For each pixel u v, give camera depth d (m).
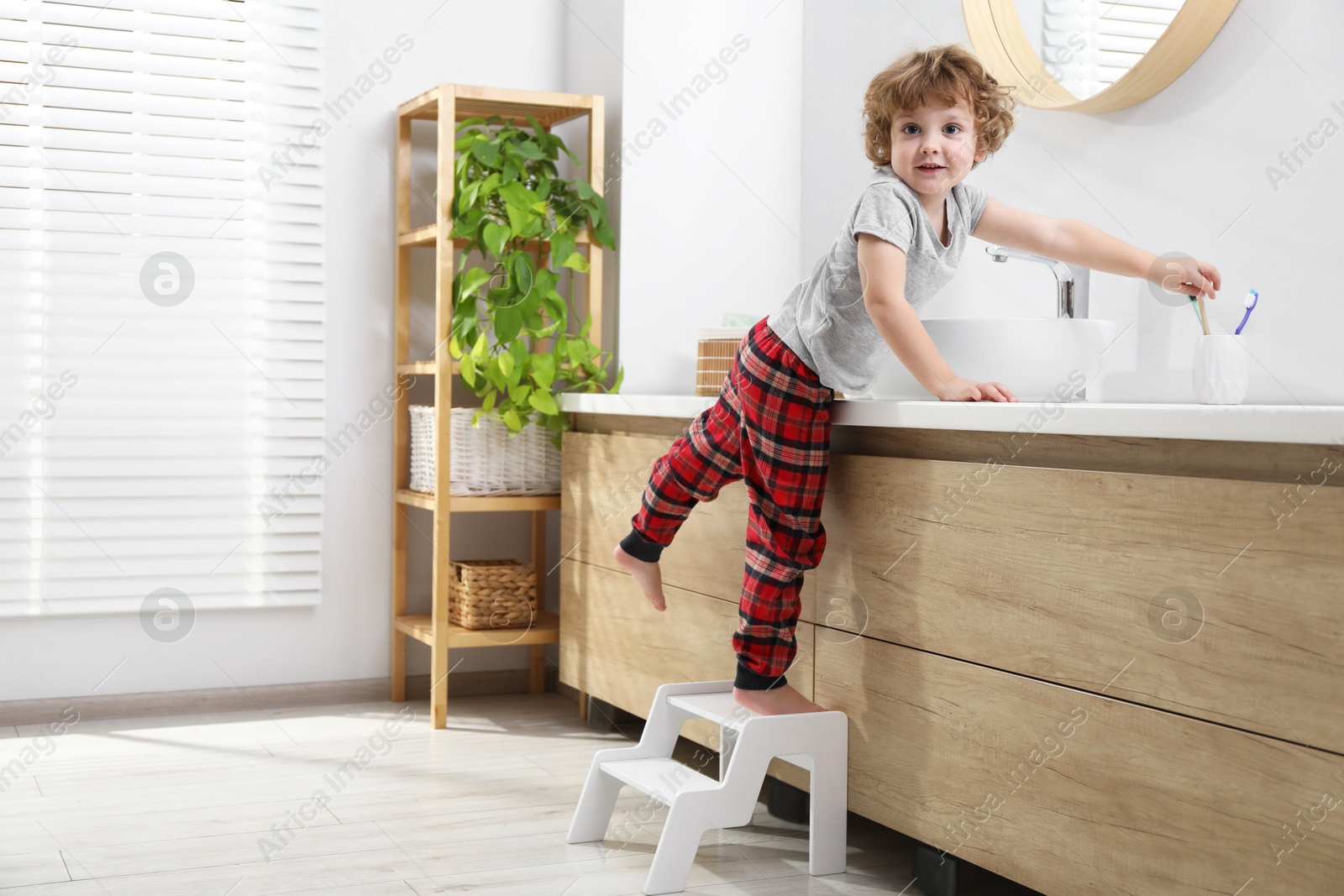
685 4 2.57
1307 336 1.52
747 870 1.66
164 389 2.52
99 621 2.49
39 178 2.43
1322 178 1.50
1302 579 1.06
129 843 1.72
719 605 1.91
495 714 2.58
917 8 2.24
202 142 2.54
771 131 2.64
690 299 2.59
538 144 2.55
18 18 2.41
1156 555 1.20
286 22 2.60
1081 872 1.28
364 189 2.68
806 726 1.62
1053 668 1.32
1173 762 1.18
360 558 2.70
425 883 1.58
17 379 2.41
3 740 2.31
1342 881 1.02
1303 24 1.52
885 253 1.53
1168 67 1.70
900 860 1.72
